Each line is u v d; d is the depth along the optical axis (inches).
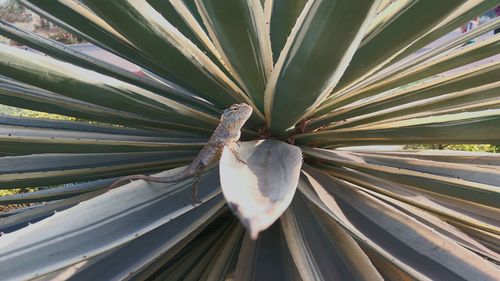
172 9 15.6
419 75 15.3
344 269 12.4
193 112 14.4
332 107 15.2
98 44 16.1
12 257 10.5
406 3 11.6
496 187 13.1
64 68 12.8
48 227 11.3
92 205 12.1
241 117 12.4
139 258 12.1
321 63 11.0
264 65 13.0
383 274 14.2
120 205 12.4
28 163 16.4
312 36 10.5
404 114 15.3
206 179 13.6
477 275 11.8
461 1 11.0
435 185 14.0
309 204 13.8
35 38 16.3
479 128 13.8
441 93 15.0
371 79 15.5
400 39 12.4
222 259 14.3
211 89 14.3
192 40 15.8
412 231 12.7
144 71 19.4
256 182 9.9
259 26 11.9
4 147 15.3
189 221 12.8
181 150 15.7
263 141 13.4
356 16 9.7
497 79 14.2
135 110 14.1
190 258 15.4
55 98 14.8
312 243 12.9
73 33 16.2
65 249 11.0
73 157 16.5
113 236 11.5
